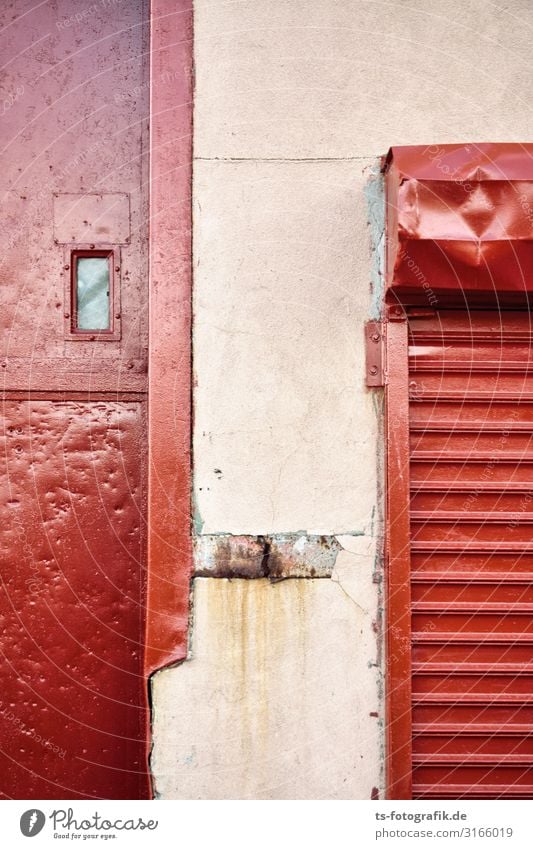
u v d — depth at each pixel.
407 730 2.17
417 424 2.25
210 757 2.19
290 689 2.21
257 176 2.27
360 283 2.27
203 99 2.27
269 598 2.22
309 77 2.28
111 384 2.51
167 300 2.24
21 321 2.50
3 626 2.48
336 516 2.24
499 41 2.31
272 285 2.26
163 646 2.19
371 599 2.23
